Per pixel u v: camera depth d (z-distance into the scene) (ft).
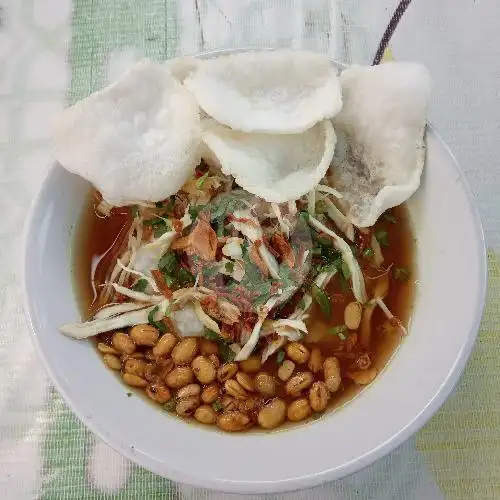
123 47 0.95
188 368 0.75
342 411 0.73
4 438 0.78
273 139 0.77
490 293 0.82
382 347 0.79
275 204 0.76
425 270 0.76
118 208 0.84
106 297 0.82
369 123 0.77
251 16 0.97
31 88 0.94
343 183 0.81
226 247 0.78
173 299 0.78
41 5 0.98
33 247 0.73
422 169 0.75
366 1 0.97
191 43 0.95
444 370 0.67
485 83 0.92
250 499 0.75
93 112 0.74
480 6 0.96
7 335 0.83
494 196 0.87
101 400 0.70
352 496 0.75
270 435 0.71
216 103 0.73
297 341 0.78
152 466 0.64
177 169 0.75
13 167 0.90
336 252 0.81
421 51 0.94
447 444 0.76
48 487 0.76
